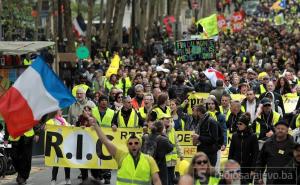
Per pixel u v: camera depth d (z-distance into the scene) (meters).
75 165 31.34
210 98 30.95
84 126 31.39
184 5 163.88
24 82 22.80
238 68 58.19
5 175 34.75
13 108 22.80
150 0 111.44
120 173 22.44
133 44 104.38
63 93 22.92
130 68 60.50
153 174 22.41
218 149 28.33
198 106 28.48
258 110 32.25
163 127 26.95
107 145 22.67
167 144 26.59
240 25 122.81
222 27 102.69
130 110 31.89
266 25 155.88
